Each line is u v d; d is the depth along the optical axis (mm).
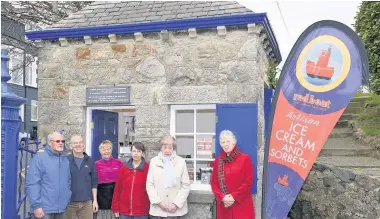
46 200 4434
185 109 5914
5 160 4402
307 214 6633
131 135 7258
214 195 5109
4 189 4391
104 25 6039
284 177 4797
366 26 8539
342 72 4613
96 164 5539
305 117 4742
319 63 4707
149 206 5117
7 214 4426
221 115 5543
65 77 6270
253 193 5418
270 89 6988
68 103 6234
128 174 5086
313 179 6414
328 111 4648
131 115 7258
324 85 4676
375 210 4570
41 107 6324
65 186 4578
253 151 5410
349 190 5215
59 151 4562
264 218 4832
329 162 6285
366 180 4812
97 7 6672
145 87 5930
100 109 6430
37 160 4461
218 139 5535
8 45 14086
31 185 4379
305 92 4762
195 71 5738
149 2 6449
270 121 4891
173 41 5832
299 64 4793
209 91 5664
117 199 5160
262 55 6230
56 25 6410
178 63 5812
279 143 4844
